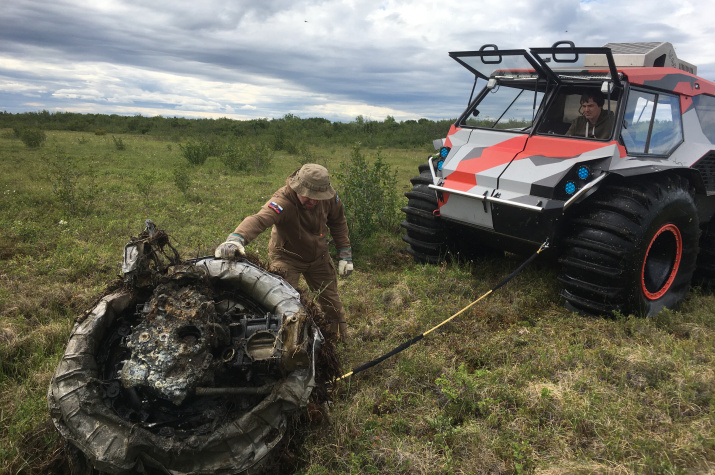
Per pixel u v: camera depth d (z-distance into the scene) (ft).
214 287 9.20
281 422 7.66
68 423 7.16
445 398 10.32
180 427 7.74
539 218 14.10
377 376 11.23
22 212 25.48
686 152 16.93
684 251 15.96
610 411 9.46
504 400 10.16
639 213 13.50
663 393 10.26
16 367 10.96
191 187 36.14
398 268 19.84
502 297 16.08
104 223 23.88
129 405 7.91
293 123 130.93
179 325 7.51
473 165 15.88
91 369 7.76
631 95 15.05
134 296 8.69
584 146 14.57
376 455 8.56
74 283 16.19
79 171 41.39
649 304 14.93
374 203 23.26
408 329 13.60
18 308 13.73
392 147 94.84
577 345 12.21
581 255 13.87
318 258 11.88
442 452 8.78
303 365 7.75
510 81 17.51
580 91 15.92
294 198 10.77
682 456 8.25
